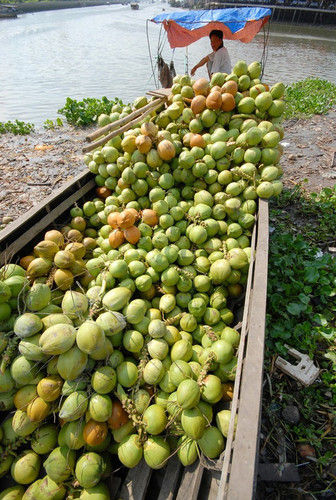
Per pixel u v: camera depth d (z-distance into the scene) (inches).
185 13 333.1
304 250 202.1
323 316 165.2
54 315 100.7
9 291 104.9
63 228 163.9
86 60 922.1
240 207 154.5
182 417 94.1
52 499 88.7
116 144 179.8
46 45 1183.6
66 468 91.0
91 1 4338.1
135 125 188.1
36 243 155.1
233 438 76.5
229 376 107.7
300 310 163.0
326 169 307.9
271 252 198.4
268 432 128.3
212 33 309.6
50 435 97.1
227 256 138.1
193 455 93.3
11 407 99.4
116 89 634.8
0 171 327.3
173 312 130.1
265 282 105.8
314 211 241.1
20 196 285.3
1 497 90.3
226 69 320.8
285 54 986.7
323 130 401.4
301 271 185.3
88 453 91.9
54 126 464.4
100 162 182.7
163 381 104.6
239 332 127.2
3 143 403.9
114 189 186.2
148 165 167.2
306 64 858.8
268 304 173.2
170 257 136.1
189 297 133.3
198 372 107.6
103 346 95.9
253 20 297.7
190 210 155.7
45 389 93.0
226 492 66.7
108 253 145.6
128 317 111.7
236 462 64.7
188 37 373.7
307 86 593.6
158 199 157.2
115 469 101.3
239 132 174.2
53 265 125.9
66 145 392.2
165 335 114.5
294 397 137.7
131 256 137.0
